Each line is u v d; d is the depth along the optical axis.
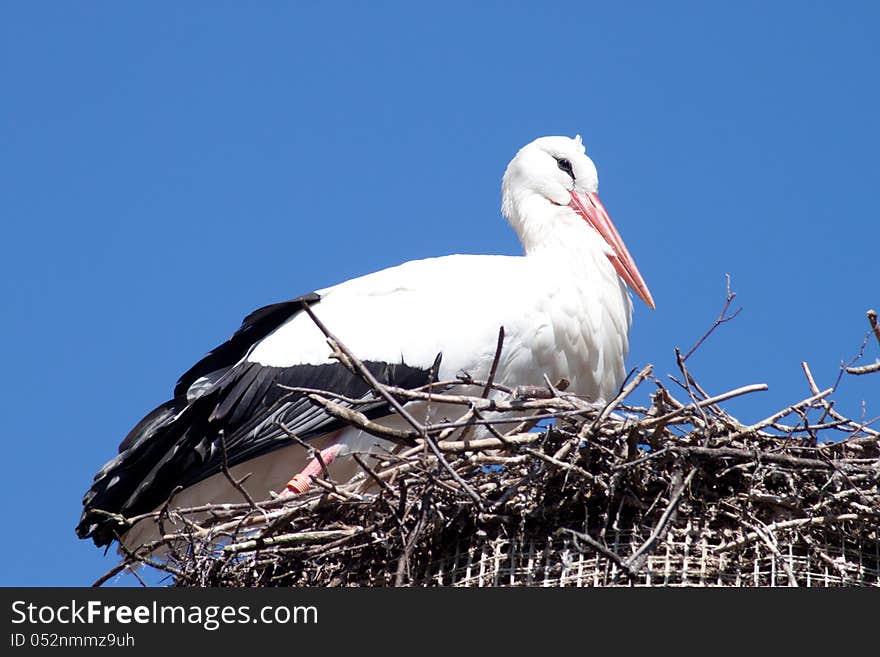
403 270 14.55
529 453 10.80
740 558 10.59
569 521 10.95
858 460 10.94
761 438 10.96
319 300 14.50
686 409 10.70
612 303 14.80
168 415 13.86
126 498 13.47
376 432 11.12
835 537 10.73
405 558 10.70
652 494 10.79
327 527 11.59
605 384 14.70
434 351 13.75
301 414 13.52
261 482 13.91
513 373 13.98
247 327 14.30
